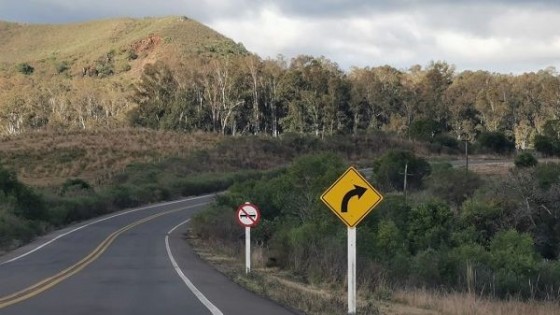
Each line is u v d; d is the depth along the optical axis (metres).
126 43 181.75
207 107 114.25
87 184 65.44
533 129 112.75
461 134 121.69
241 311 12.80
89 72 168.50
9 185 42.09
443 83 128.25
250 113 116.69
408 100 124.00
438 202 38.59
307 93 114.75
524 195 39.28
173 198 70.75
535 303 17.75
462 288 21.38
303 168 40.91
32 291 15.99
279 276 22.17
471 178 55.41
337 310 13.04
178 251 30.30
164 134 103.25
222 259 27.23
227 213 38.03
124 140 98.50
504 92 120.44
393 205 37.47
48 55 199.75
